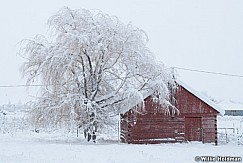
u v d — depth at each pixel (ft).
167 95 96.48
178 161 49.88
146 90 98.99
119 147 74.54
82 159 51.01
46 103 96.27
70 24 96.07
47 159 50.24
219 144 97.55
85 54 94.94
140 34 98.27
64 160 49.42
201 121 100.07
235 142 103.86
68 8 96.84
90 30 93.40
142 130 97.86
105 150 66.13
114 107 99.35
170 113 99.19
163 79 98.68
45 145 77.51
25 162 46.50
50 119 95.30
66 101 91.50
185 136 99.30
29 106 98.22
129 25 98.37
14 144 80.48
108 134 102.17
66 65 92.63
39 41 97.35
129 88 92.48
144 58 97.25
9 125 147.33
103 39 93.66
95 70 98.02
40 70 95.30
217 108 99.96
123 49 95.86
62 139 104.58
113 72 99.35
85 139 99.66
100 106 97.55
